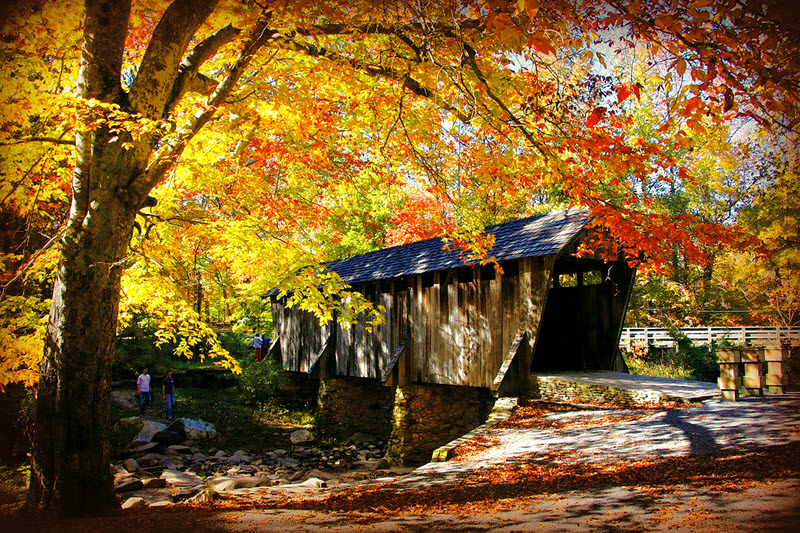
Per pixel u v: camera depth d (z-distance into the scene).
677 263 22.83
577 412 10.20
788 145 6.18
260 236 7.88
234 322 28.92
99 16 5.48
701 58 4.28
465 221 10.42
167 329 8.43
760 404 8.90
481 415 12.88
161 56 5.63
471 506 5.22
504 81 6.95
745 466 5.57
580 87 6.88
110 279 5.71
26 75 5.44
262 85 7.38
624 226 6.41
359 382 18.16
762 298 21.52
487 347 12.56
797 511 3.93
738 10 4.06
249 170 9.59
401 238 21.44
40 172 6.73
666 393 9.72
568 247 11.46
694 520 3.95
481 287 12.85
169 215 7.81
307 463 13.88
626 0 4.93
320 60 7.38
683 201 18.84
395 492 6.41
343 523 4.64
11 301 6.56
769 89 4.33
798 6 3.87
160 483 9.67
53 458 5.41
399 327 15.29
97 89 5.55
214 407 18.73
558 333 15.19
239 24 6.05
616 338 13.28
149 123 5.08
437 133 8.50
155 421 15.89
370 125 8.99
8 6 5.25
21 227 8.41
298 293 7.66
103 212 5.60
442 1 6.04
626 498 4.91
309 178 10.82
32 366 6.00
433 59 6.70
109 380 5.78
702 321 25.08
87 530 4.43
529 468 6.95
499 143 7.86
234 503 6.28
